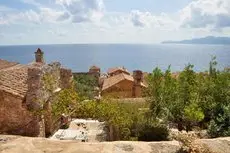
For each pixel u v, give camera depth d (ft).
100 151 11.34
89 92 126.82
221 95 63.21
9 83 59.11
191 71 69.92
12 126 57.06
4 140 12.06
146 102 73.77
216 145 12.62
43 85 60.23
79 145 11.76
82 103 66.54
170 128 65.82
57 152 11.15
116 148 11.68
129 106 72.18
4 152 10.87
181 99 65.26
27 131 57.16
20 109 56.75
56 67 72.84
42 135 60.18
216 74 72.13
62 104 64.03
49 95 64.59
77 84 131.64
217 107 60.59
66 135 58.49
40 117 58.75
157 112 66.39
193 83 68.90
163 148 12.00
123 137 62.59
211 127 53.42
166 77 69.05
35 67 57.26
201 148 11.91
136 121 63.62
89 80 185.26
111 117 62.64
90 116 66.59
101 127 65.92
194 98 64.28
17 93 56.29
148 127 56.95
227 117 54.03
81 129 64.34
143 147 11.94
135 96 150.41
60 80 77.92
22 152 10.98
